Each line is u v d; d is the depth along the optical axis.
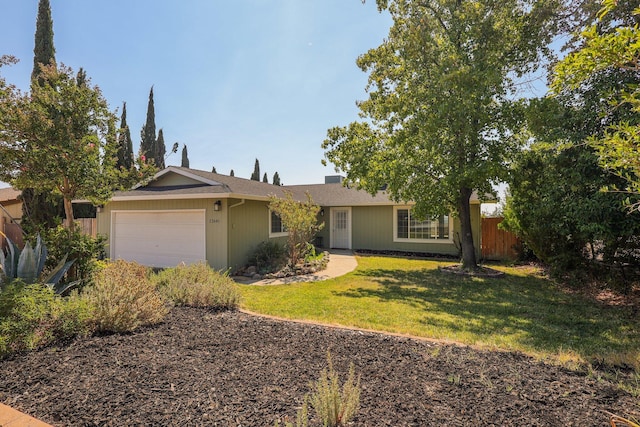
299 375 2.87
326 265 11.05
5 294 3.43
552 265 7.99
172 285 5.70
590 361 3.24
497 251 12.52
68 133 6.08
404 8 9.26
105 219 11.66
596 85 5.74
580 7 7.23
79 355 3.22
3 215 7.09
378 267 10.80
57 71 6.45
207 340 3.73
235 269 9.87
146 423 2.17
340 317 5.21
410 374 2.90
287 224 9.95
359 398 2.44
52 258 5.48
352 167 10.19
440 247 13.70
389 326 4.74
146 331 4.00
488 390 2.60
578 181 6.02
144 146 25.75
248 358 3.24
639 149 2.12
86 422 2.18
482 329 4.65
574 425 2.15
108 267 5.70
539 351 3.67
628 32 1.98
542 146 6.25
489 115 8.48
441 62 8.44
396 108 9.00
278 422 2.15
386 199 15.15
